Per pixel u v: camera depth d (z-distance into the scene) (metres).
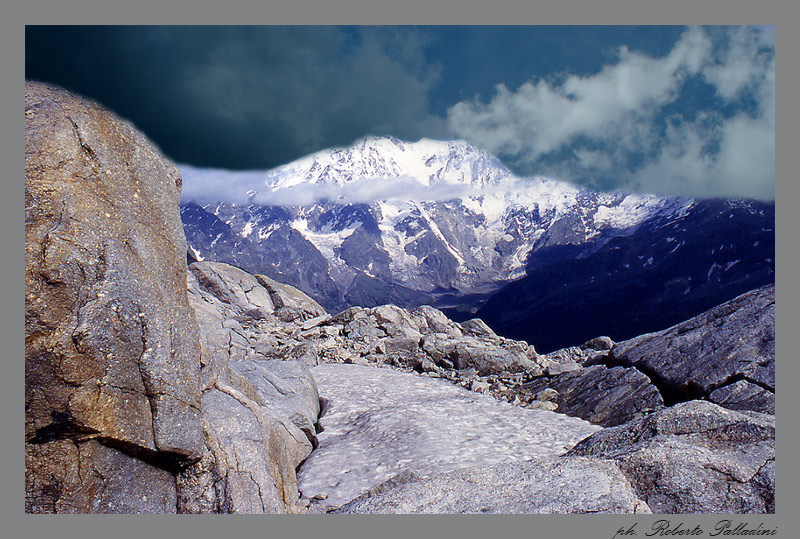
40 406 5.74
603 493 6.46
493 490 6.75
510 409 11.91
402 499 6.79
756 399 9.96
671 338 12.39
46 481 5.82
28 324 5.68
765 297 11.89
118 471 6.08
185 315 6.70
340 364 15.20
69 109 6.18
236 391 7.68
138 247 6.34
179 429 6.32
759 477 6.84
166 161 7.06
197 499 6.49
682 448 7.09
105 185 6.21
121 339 5.99
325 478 8.86
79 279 5.83
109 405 5.89
